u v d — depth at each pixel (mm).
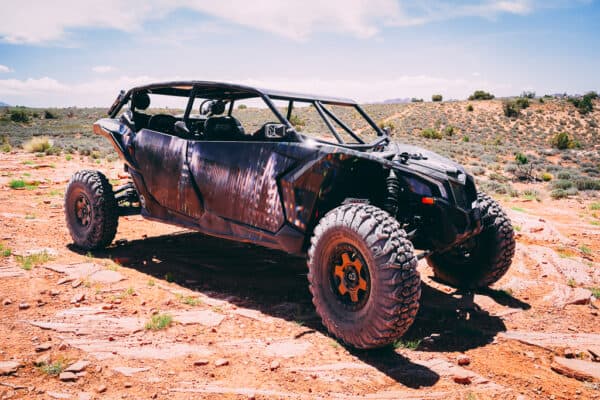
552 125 78625
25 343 3402
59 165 16188
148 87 5605
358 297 3641
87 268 5121
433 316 4398
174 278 5094
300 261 6000
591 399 3033
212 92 5402
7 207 8211
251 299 4609
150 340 3564
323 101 5031
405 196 4180
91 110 97000
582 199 17656
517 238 7695
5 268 4961
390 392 3016
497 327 4223
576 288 5199
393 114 94000
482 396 3014
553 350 3746
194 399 2809
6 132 46688
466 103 99875
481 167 32219
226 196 4621
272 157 4266
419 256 4098
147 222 7980
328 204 4168
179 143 5102
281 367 3264
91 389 2863
